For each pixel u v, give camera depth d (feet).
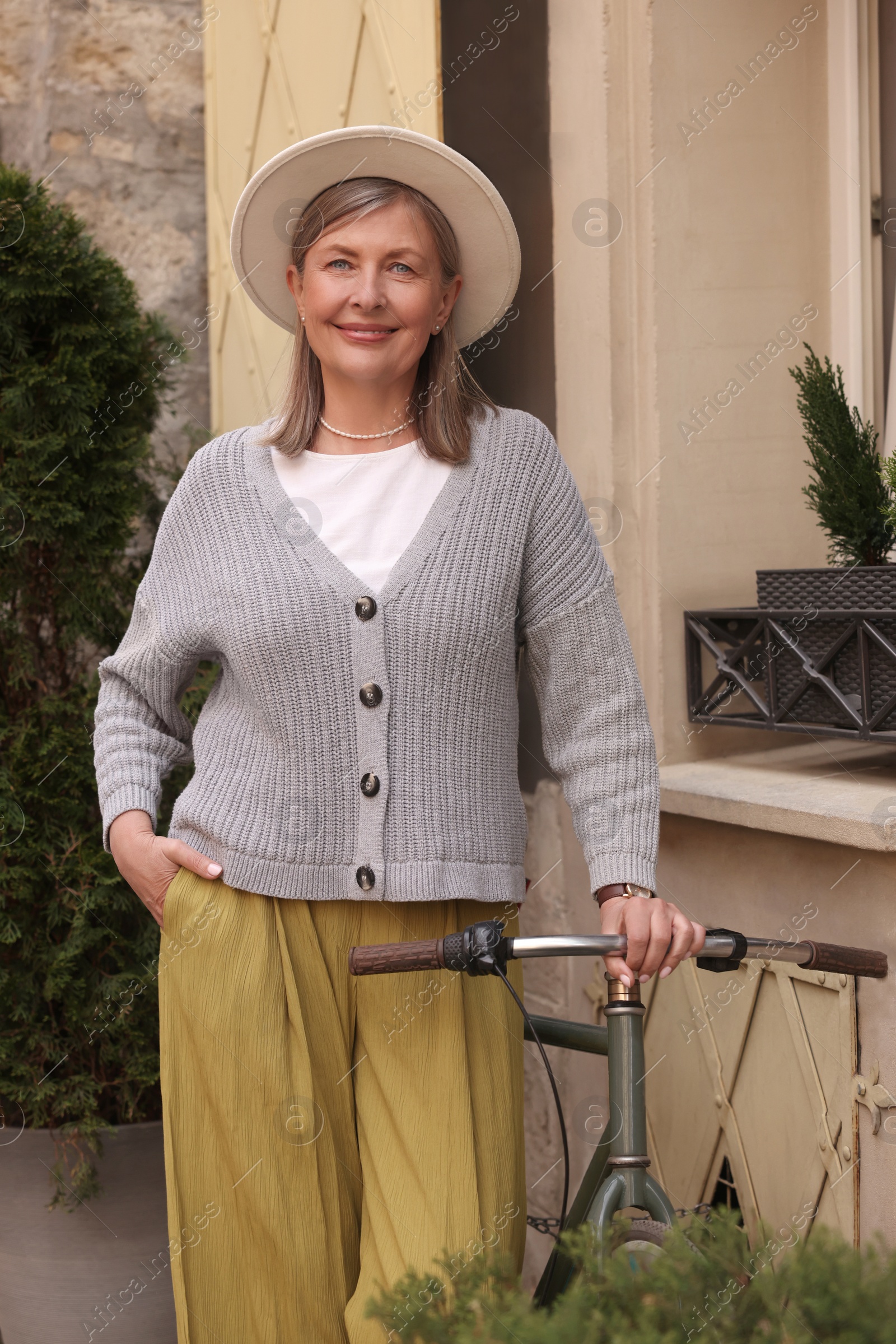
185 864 4.59
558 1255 4.46
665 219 6.54
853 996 5.36
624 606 6.83
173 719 5.17
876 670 5.55
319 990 4.49
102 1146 6.66
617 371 6.69
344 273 4.50
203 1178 4.54
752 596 6.89
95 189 10.44
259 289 5.17
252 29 9.55
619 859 4.36
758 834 5.95
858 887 5.38
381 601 4.36
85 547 6.94
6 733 6.73
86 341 6.97
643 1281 3.43
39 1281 6.75
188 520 4.79
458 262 4.86
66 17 10.30
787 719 6.10
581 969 7.26
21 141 10.69
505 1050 4.64
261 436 4.82
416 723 4.39
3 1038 6.60
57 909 6.67
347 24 7.97
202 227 10.80
